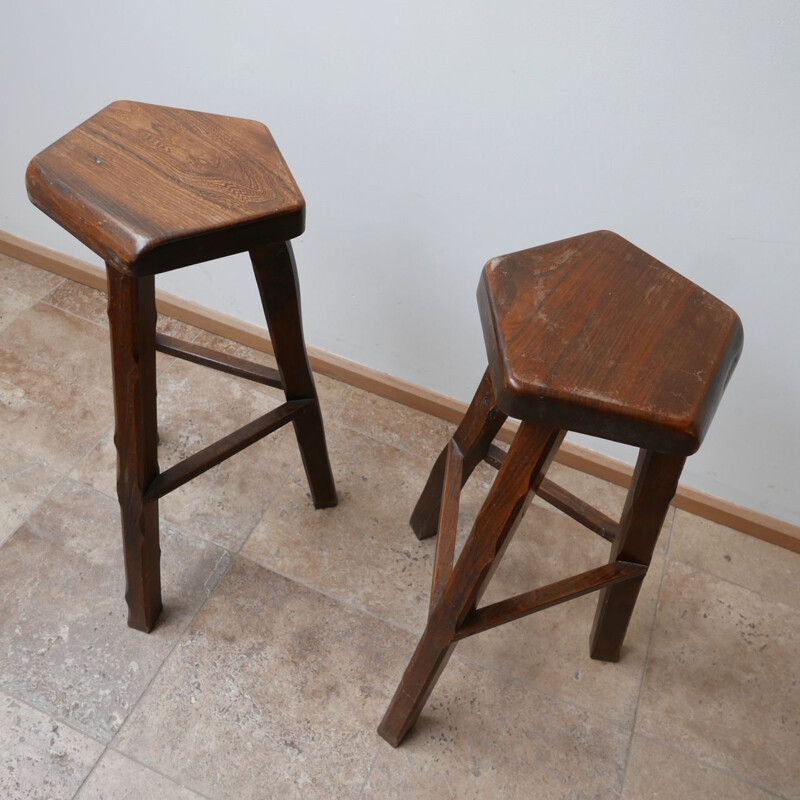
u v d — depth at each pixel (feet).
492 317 3.61
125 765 4.78
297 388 5.16
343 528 6.03
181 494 6.06
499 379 3.42
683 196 4.96
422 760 4.99
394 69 5.08
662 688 5.43
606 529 4.83
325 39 5.13
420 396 6.83
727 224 4.96
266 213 3.70
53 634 5.23
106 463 6.18
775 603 5.98
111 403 6.58
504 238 5.65
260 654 5.31
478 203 5.52
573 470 6.68
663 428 3.29
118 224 3.49
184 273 6.95
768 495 6.20
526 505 3.95
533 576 5.94
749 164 4.66
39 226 7.29
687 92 4.52
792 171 4.58
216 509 6.02
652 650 5.62
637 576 4.61
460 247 5.81
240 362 5.27
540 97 4.86
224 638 5.35
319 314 6.73
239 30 5.32
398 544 5.98
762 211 4.81
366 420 6.78
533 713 5.24
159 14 5.47
